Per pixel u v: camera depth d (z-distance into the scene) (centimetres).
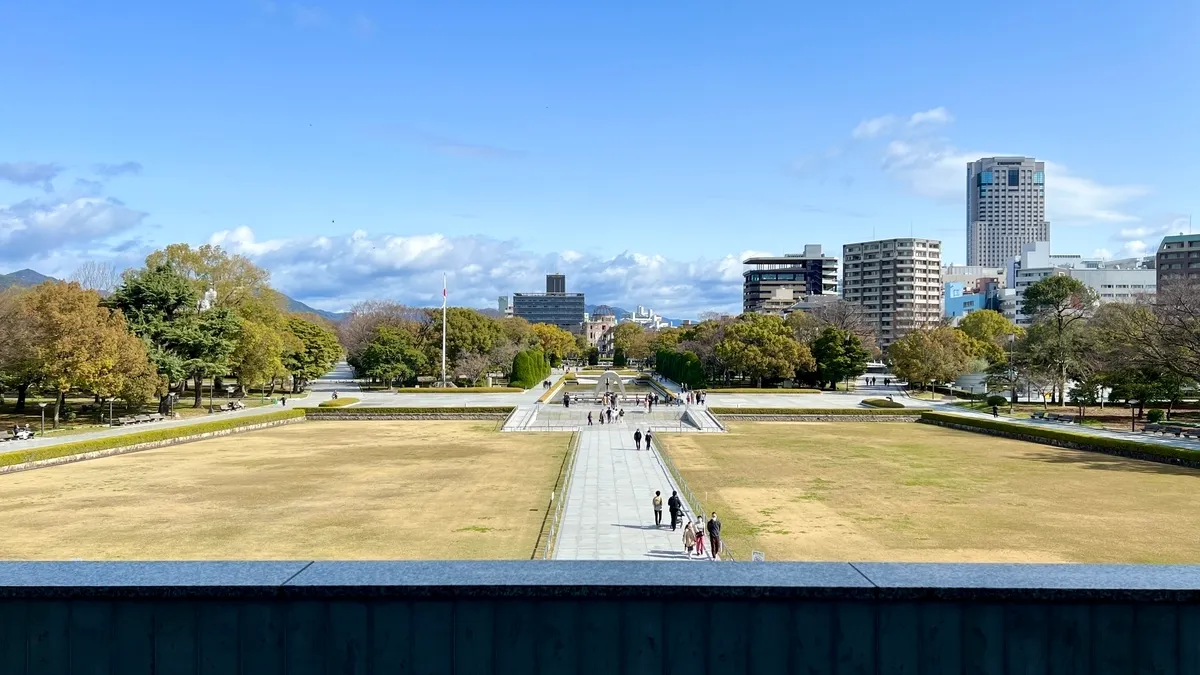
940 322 16175
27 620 570
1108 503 3853
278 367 9444
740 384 13388
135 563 620
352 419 8256
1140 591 562
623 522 3425
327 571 598
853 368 11775
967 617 566
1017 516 3575
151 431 6066
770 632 566
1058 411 8425
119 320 6675
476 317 13075
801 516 3600
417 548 3011
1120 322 7750
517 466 5122
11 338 6041
